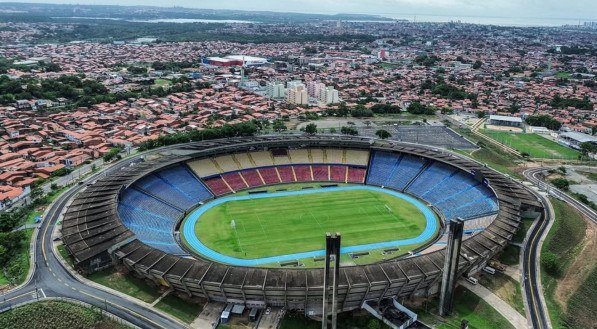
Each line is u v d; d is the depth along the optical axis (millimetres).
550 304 111312
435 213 165000
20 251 127500
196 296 109812
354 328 101375
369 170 198625
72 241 121625
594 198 182750
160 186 170750
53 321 98812
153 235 139125
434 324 102938
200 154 189125
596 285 120688
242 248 137875
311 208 168375
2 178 180250
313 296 102250
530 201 153625
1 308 102562
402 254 135500
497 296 112938
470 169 176750
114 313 102188
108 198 144375
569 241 141000
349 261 130750
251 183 189625
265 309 105688
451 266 102312
